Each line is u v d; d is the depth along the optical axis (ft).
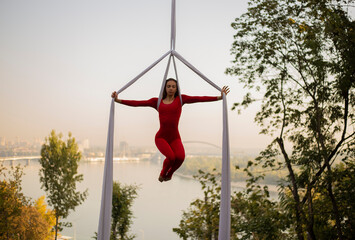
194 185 385.70
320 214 34.14
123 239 80.38
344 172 32.58
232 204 40.81
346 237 33.01
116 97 15.69
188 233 49.44
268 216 37.35
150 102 16.19
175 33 16.48
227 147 15.46
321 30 32.86
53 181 88.43
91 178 440.86
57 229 88.94
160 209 261.24
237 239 42.63
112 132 15.56
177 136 15.81
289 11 36.19
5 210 63.10
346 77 32.45
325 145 35.37
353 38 31.65
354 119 35.29
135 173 492.13
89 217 245.65
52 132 90.27
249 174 39.27
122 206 79.25
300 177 34.81
